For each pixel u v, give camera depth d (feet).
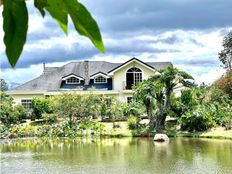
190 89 113.19
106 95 148.15
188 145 87.76
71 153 80.38
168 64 156.46
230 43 195.62
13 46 3.33
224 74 142.10
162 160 69.41
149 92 113.70
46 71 160.25
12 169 64.13
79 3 3.32
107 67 158.71
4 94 127.54
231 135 99.25
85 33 3.35
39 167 65.67
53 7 3.35
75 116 122.42
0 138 111.34
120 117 124.98
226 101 123.24
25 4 3.34
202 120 106.11
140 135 108.27
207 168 61.57
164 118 113.91
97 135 112.37
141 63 148.46
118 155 76.23
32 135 114.32
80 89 136.77
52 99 124.36
